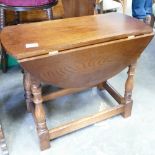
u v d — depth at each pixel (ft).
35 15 7.09
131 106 5.11
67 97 5.93
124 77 6.70
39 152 4.44
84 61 3.90
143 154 4.40
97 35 3.94
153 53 8.05
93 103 5.72
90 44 3.80
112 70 4.40
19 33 4.03
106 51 3.98
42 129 4.26
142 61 7.56
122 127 4.99
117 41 3.98
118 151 4.46
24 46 3.57
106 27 4.32
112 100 5.80
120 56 4.24
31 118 5.24
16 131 4.90
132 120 5.16
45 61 3.53
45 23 4.47
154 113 5.36
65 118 5.24
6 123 5.10
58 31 4.13
